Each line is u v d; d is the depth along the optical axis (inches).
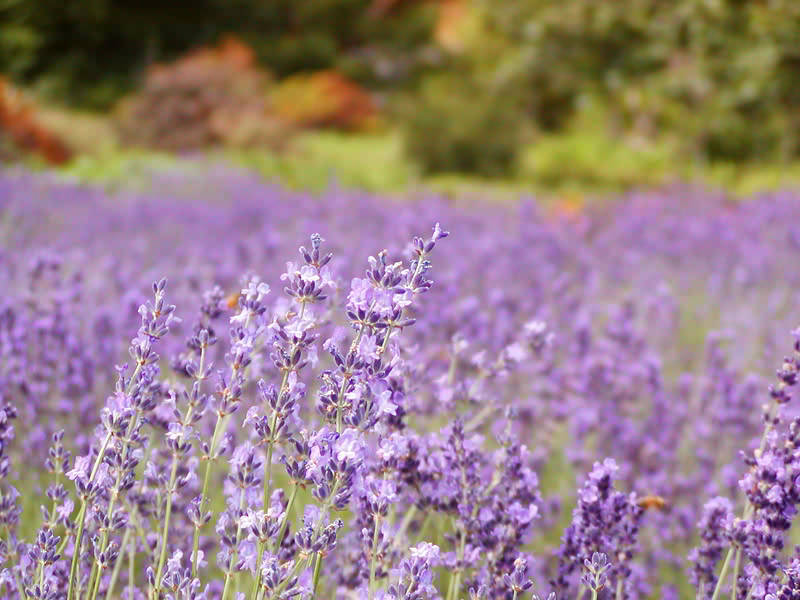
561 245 330.3
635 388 169.8
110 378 152.6
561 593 90.6
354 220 371.9
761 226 368.8
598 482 89.3
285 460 73.4
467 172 718.5
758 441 127.6
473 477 89.0
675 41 753.0
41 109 758.5
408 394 102.3
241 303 79.2
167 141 721.0
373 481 76.4
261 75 844.6
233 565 75.8
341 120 922.7
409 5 1130.7
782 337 216.4
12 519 83.7
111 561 79.6
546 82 810.8
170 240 305.4
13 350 129.6
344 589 93.4
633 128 768.3
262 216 375.9
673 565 126.5
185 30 1093.8
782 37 723.4
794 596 77.6
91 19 1007.0
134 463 78.5
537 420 157.3
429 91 780.6
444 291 180.5
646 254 323.3
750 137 731.4
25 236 274.1
